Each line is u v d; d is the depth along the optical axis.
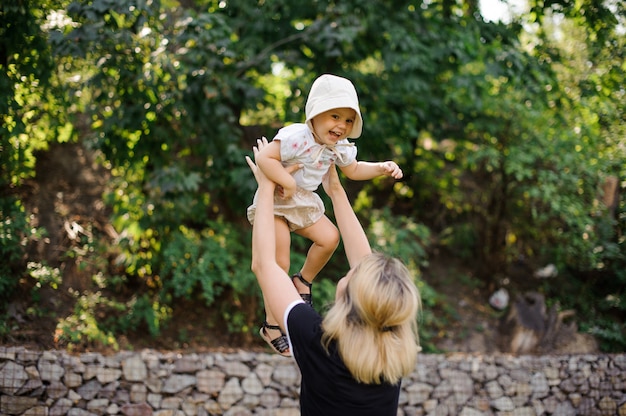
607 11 4.90
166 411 4.53
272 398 4.74
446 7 6.24
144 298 5.66
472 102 7.13
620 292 7.09
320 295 5.95
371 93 6.39
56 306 5.37
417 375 5.07
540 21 5.32
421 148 7.81
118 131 5.29
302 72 6.84
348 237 1.98
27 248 5.45
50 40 4.39
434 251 7.96
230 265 5.89
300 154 1.86
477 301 7.32
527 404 5.29
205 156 5.84
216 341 5.82
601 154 6.61
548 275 7.58
